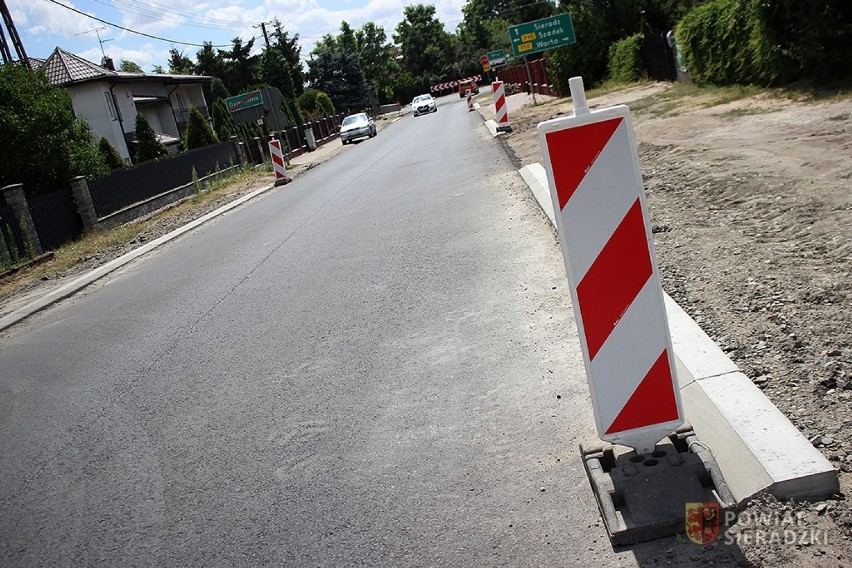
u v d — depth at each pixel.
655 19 36.97
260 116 36.06
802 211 6.73
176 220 18.75
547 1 59.31
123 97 42.44
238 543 3.59
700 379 3.82
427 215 11.66
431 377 5.20
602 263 3.15
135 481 4.46
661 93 23.56
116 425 5.46
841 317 4.44
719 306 5.10
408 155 23.91
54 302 11.07
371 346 6.11
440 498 3.64
